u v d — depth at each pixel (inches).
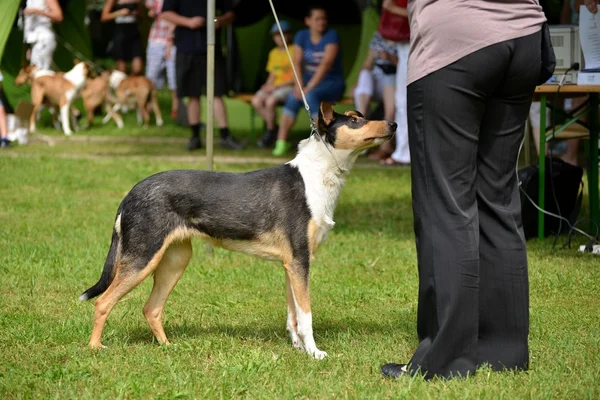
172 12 819.4
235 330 309.7
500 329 252.1
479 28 233.1
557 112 467.8
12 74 1000.9
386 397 230.5
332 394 234.2
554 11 702.5
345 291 366.3
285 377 249.4
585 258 419.8
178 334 303.0
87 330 299.3
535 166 470.3
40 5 949.8
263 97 888.3
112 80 1038.4
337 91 817.5
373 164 778.2
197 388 239.5
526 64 236.8
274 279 386.3
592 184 465.7
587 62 421.1
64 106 946.7
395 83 775.1
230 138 868.0
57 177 674.8
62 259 413.7
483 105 239.9
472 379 241.0
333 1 1030.4
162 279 290.5
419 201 243.9
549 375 246.7
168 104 1206.3
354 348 283.0
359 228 513.3
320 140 274.7
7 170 700.0
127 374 249.4
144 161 764.0
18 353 273.4
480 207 249.9
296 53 820.6
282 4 1028.5
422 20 238.7
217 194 275.1
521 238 250.2
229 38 1024.2
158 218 271.4
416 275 398.0
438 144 239.0
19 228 487.5
